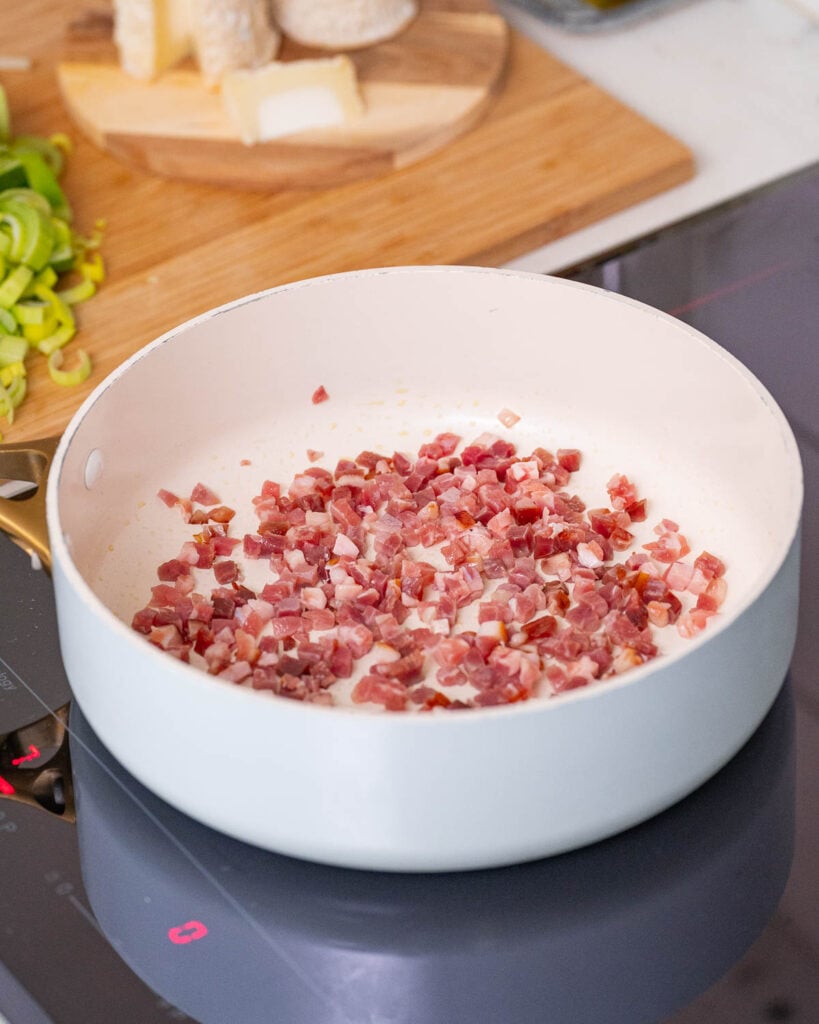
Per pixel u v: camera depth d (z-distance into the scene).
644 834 0.77
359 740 0.67
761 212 1.26
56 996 0.71
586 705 0.67
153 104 1.45
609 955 0.72
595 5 1.60
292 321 1.02
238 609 0.93
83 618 0.75
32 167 1.31
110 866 0.77
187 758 0.72
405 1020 0.69
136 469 1.01
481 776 0.68
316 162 1.35
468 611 0.93
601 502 1.01
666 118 1.44
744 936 0.72
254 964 0.72
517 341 1.04
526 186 1.33
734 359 0.92
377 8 1.50
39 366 1.19
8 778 0.82
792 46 1.53
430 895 0.75
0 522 0.91
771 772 0.81
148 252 1.30
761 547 0.94
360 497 1.03
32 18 1.64
